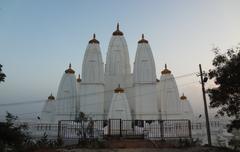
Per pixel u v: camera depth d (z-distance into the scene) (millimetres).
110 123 32344
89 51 40469
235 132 31672
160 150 21094
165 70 41469
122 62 42281
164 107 39500
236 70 20297
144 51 40625
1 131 18547
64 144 25453
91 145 22984
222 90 21016
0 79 18797
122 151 20578
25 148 19859
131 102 40000
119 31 43906
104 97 40406
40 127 28984
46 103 44125
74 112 39281
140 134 31203
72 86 40375
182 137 28031
